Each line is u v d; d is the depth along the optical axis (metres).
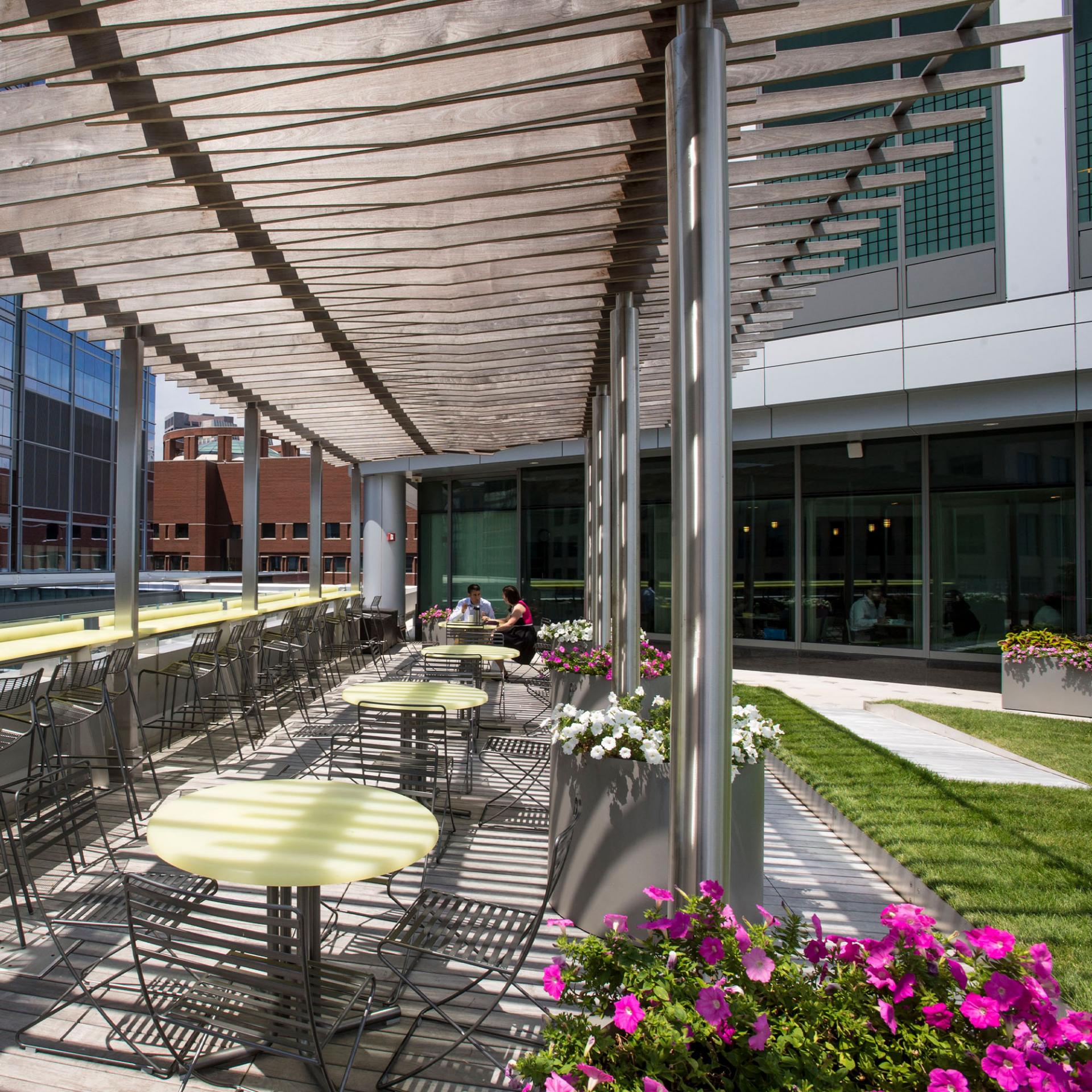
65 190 3.69
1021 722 7.26
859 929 3.29
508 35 2.46
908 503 11.91
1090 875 3.53
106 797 4.87
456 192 3.72
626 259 4.64
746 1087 1.23
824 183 3.77
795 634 12.77
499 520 15.40
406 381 7.59
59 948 2.70
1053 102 9.45
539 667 10.79
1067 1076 1.18
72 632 5.65
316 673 9.30
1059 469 10.79
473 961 2.27
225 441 42.97
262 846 2.25
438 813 4.63
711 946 1.48
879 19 2.54
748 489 13.20
